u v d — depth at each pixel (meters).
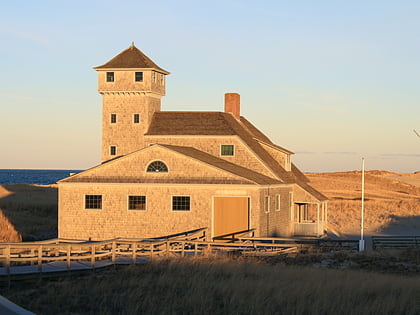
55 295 24.89
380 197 106.62
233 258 36.44
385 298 24.78
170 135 53.69
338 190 114.62
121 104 54.94
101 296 25.14
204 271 30.67
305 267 33.47
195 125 54.34
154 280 28.94
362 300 24.83
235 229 45.31
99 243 31.69
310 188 59.09
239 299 24.64
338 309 23.19
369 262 36.91
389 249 42.69
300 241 43.44
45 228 57.28
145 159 46.84
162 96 58.00
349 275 30.23
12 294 25.16
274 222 49.28
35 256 33.88
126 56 55.72
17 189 104.81
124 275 30.00
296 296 25.09
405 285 27.77
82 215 47.44
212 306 24.02
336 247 42.00
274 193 49.38
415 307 24.09
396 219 72.88
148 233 46.44
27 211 70.31
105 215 47.09
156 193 46.38
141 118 54.47
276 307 23.94
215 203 45.75
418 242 48.69
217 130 53.38
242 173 46.78
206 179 45.69
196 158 46.19
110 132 55.06
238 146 52.62
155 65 56.16
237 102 61.34
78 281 28.16
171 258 34.78
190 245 42.53
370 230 66.94
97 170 47.59
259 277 29.77
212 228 45.47
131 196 46.84
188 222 45.84
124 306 23.67
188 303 24.19
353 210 82.38
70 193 47.69
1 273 27.39
